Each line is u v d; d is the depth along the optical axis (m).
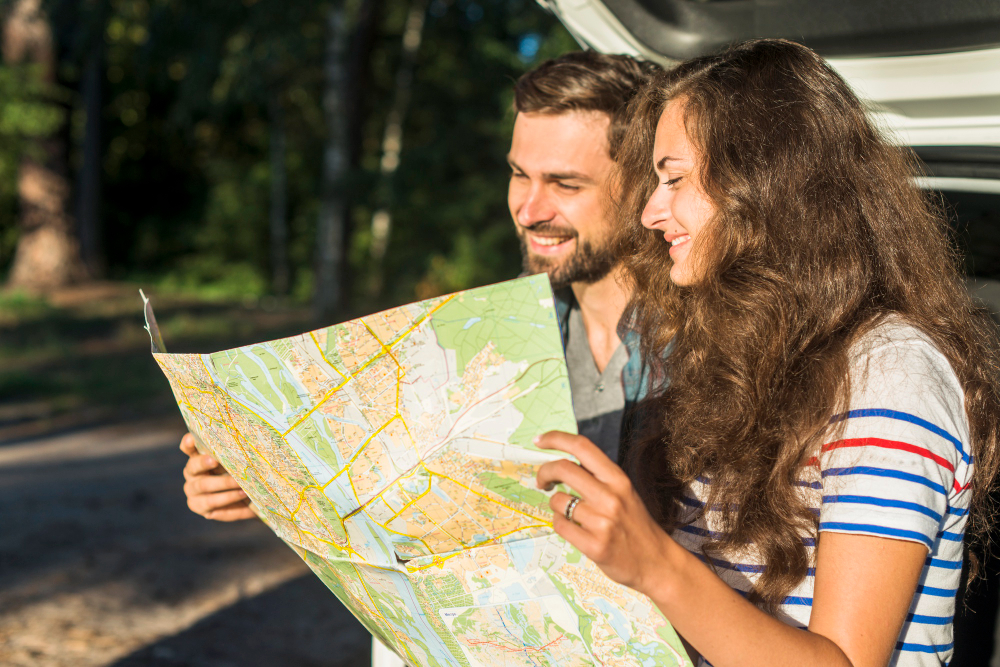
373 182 11.70
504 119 11.46
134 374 9.50
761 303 0.99
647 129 1.39
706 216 1.07
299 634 3.04
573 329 1.72
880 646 0.77
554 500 0.76
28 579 3.50
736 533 0.98
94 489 5.04
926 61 1.22
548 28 10.34
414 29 13.16
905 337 0.90
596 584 0.82
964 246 1.36
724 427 1.00
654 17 1.53
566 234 1.66
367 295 16.58
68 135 18.19
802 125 1.03
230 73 10.59
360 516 0.85
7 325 13.16
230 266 22.62
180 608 3.26
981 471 0.97
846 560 0.80
